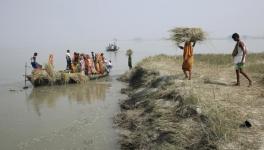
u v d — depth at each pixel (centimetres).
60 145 1074
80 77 2392
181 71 1958
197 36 1462
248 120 859
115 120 1322
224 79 1538
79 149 1031
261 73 1691
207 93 1194
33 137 1162
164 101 1220
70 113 1494
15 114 1505
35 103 1738
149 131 1016
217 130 823
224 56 2773
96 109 1551
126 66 3497
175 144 848
